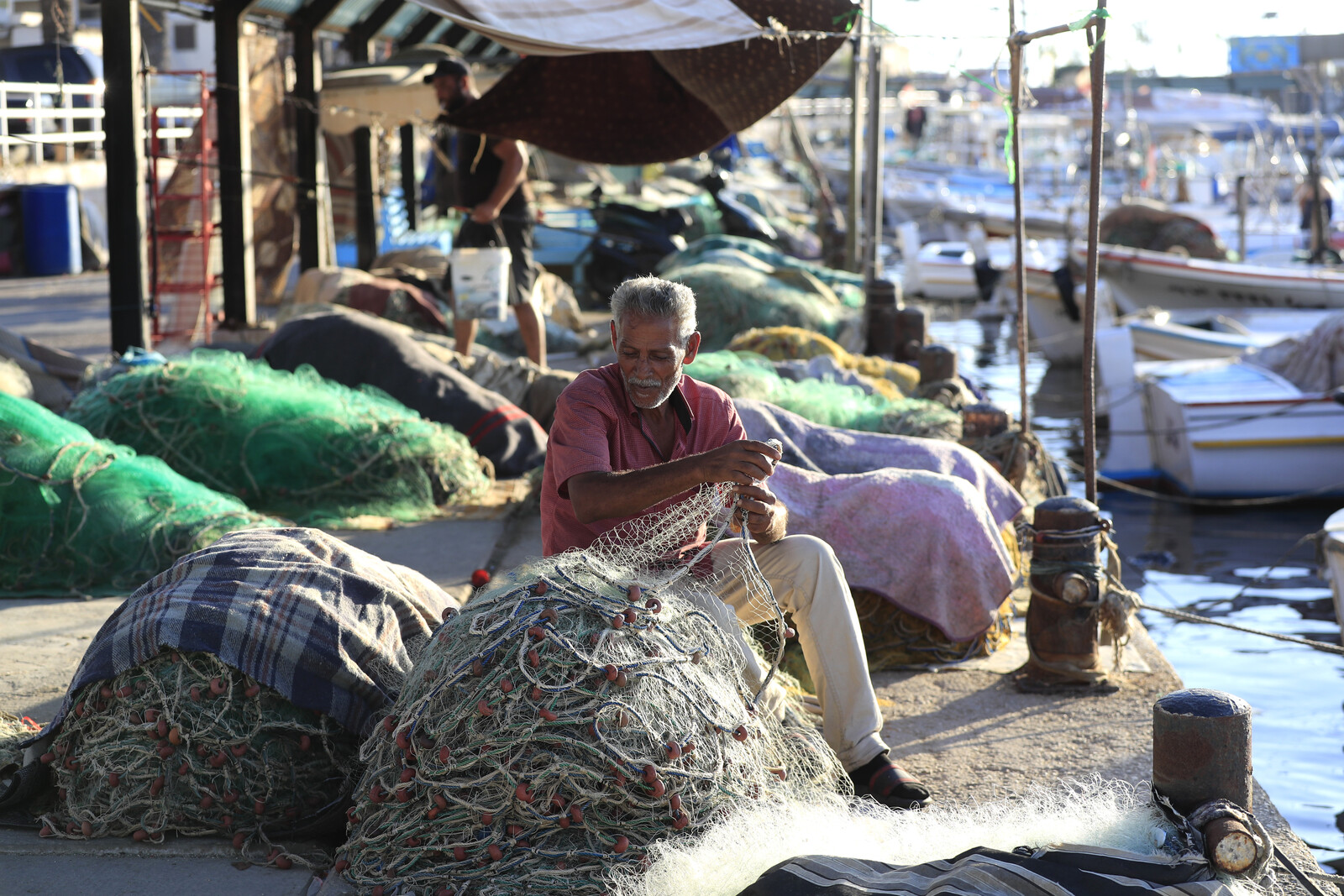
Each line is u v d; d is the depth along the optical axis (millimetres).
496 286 9055
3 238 20766
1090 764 3812
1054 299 20734
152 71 11047
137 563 5250
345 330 7582
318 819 3113
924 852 2701
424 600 3746
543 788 2734
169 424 6535
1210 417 12047
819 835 2678
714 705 2895
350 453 6625
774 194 38531
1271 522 11641
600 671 2756
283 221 15781
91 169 22719
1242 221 27375
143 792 3059
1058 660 4469
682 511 3238
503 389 8406
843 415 6914
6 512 5184
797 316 13070
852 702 3426
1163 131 46938
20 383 8062
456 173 9344
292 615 3193
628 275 19328
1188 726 2707
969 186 41062
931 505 4727
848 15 6477
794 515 4730
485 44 18359
